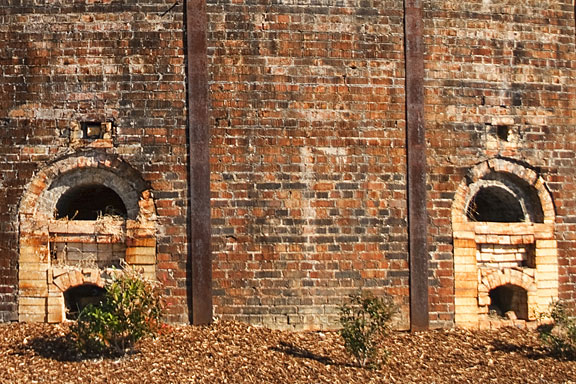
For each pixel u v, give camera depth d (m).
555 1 10.29
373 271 9.38
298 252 9.26
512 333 9.61
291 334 9.09
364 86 9.51
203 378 7.52
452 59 9.78
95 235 9.26
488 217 10.87
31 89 9.26
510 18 10.05
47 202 9.27
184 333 8.78
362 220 9.41
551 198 10.09
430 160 9.66
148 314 8.16
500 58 9.98
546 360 8.69
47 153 9.23
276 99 9.31
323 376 7.79
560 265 10.04
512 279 9.84
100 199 10.21
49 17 9.27
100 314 7.80
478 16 9.91
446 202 9.68
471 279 9.67
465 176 9.77
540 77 10.15
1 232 9.22
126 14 9.25
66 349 8.23
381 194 9.47
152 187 9.19
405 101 9.59
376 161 9.48
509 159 9.93
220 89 9.25
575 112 10.30
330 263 9.30
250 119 9.27
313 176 9.34
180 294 9.12
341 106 9.44
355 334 8.15
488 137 9.88
